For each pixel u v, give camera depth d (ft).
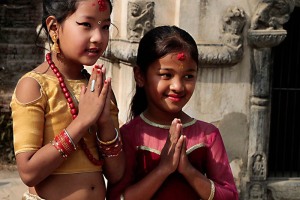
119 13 18.49
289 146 19.86
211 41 17.70
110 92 8.13
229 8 17.76
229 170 8.98
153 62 8.66
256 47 18.22
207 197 8.45
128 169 8.72
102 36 8.19
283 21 18.16
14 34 34.09
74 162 8.20
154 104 8.88
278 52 19.42
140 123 8.98
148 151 8.72
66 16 8.13
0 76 33.14
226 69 18.12
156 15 17.31
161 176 8.28
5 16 34.27
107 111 8.02
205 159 8.95
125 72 17.94
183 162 8.32
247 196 18.85
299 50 19.53
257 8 17.98
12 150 27.61
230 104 18.30
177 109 8.69
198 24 17.51
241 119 18.48
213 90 18.08
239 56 17.89
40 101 7.95
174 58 8.52
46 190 8.13
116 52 17.84
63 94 8.19
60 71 8.41
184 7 17.31
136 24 16.99
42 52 34.12
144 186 8.34
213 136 8.98
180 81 8.61
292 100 19.61
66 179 8.16
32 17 34.53
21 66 33.94
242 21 17.79
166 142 8.46
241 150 18.65
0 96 29.91
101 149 8.27
